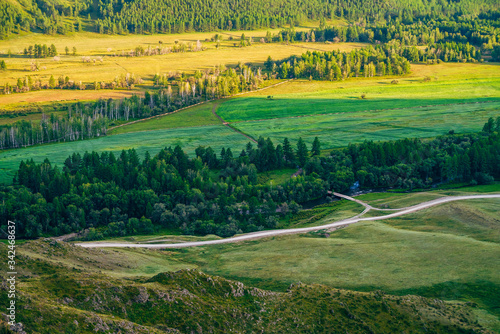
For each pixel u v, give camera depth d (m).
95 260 97.62
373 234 120.56
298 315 78.88
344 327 75.44
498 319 75.94
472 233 111.94
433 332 74.00
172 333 68.69
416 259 98.88
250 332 74.38
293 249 114.56
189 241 132.75
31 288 70.06
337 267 99.50
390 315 78.19
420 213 135.88
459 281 87.31
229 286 84.38
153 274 95.75
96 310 69.56
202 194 173.88
